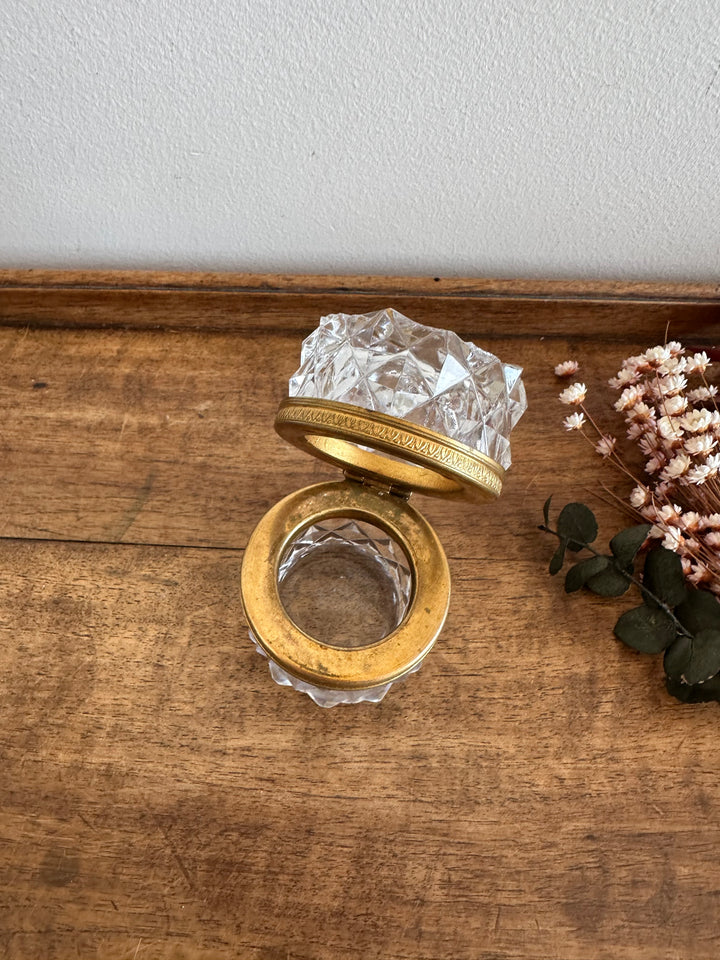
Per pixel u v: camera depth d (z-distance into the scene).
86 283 0.37
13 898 0.25
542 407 0.36
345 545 0.31
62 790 0.26
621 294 0.36
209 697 0.28
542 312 0.37
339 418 0.22
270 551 0.26
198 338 0.38
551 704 0.29
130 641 0.29
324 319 0.28
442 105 0.30
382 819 0.26
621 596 0.31
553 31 0.28
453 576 0.31
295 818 0.26
